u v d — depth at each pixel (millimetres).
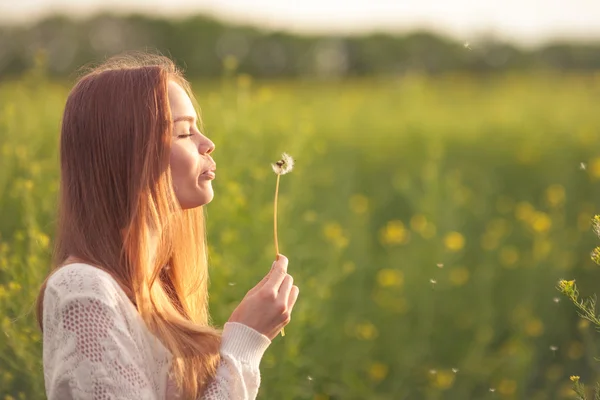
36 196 4984
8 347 3734
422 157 10086
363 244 6055
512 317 5688
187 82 2361
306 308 4098
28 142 5898
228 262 4184
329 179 7406
